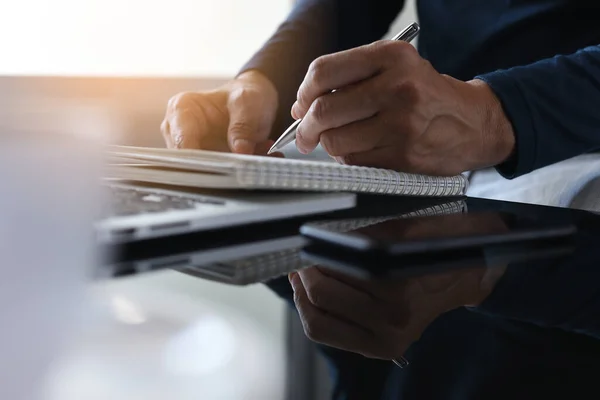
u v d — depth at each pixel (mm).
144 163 446
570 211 528
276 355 224
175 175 428
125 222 325
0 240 227
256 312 270
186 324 238
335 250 375
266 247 374
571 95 596
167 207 369
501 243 384
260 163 402
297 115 590
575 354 272
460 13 939
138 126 990
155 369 197
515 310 311
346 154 550
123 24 1351
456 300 316
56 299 242
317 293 306
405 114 529
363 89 539
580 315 311
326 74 549
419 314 297
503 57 896
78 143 258
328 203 420
